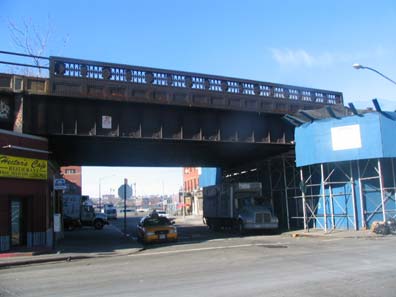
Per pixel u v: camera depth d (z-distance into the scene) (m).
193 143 28.33
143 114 25.62
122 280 11.44
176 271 12.76
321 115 29.28
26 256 18.33
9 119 22.02
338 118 28.00
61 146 28.78
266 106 28.70
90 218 46.97
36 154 22.05
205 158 38.94
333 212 29.33
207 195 39.28
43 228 21.95
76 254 19.20
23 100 22.34
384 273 11.05
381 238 22.23
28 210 21.66
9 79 22.09
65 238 31.19
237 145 29.84
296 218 33.03
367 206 27.73
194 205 86.25
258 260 14.55
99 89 23.70
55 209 28.53
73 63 23.31
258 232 31.44
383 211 26.47
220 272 12.15
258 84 28.61
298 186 33.66
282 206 35.88
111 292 9.74
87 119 24.06
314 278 10.62
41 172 22.14
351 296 8.54
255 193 32.50
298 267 12.55
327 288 9.36
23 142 21.39
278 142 29.98
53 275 12.98
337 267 12.30
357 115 27.16
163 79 25.45
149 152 33.62
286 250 17.47
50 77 22.73
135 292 9.63
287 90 29.73
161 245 24.03
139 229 27.05
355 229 27.56
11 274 13.62
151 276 11.95
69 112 23.67
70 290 10.23
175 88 25.69
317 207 31.17
